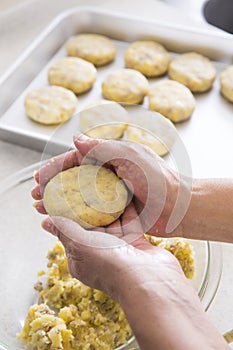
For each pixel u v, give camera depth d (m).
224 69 0.82
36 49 0.78
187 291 0.38
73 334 0.46
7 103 0.74
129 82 0.77
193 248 0.51
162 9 0.89
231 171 0.67
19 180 0.58
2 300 0.51
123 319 0.47
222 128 0.72
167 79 0.82
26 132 0.66
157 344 0.36
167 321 0.36
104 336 0.46
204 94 0.78
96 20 0.85
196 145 0.70
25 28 0.86
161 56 0.81
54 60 0.83
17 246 0.54
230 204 0.47
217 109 0.75
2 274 0.52
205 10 0.91
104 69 0.83
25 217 0.56
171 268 0.40
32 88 0.78
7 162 0.66
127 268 0.39
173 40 0.84
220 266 0.50
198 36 0.82
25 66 0.77
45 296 0.50
